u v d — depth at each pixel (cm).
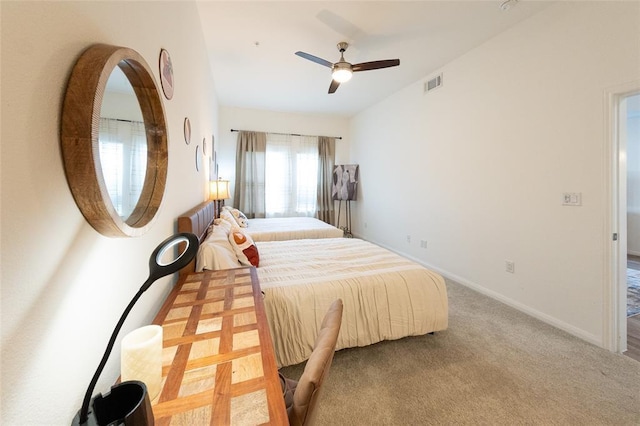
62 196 60
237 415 61
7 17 46
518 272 265
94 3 74
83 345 69
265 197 576
